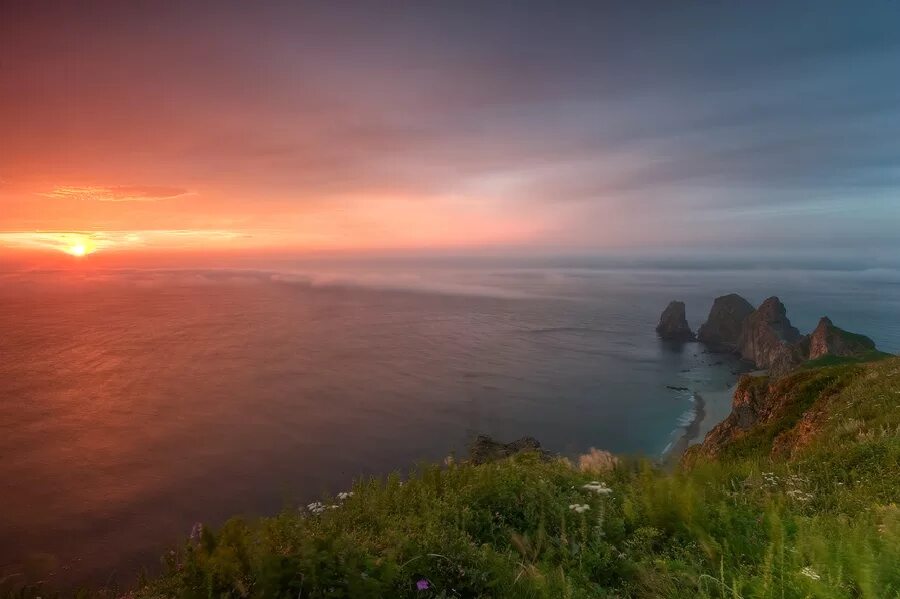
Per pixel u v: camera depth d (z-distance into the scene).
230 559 3.87
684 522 5.38
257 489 74.38
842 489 7.22
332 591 3.54
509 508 5.91
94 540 57.34
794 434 17.88
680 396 137.88
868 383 17.22
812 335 128.38
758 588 3.78
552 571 4.33
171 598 3.97
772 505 5.83
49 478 79.00
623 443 100.06
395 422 111.31
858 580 3.82
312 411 119.62
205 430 104.62
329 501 5.99
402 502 5.96
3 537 58.94
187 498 71.25
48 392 137.25
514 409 123.94
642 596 4.12
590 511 5.73
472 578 4.04
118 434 102.00
